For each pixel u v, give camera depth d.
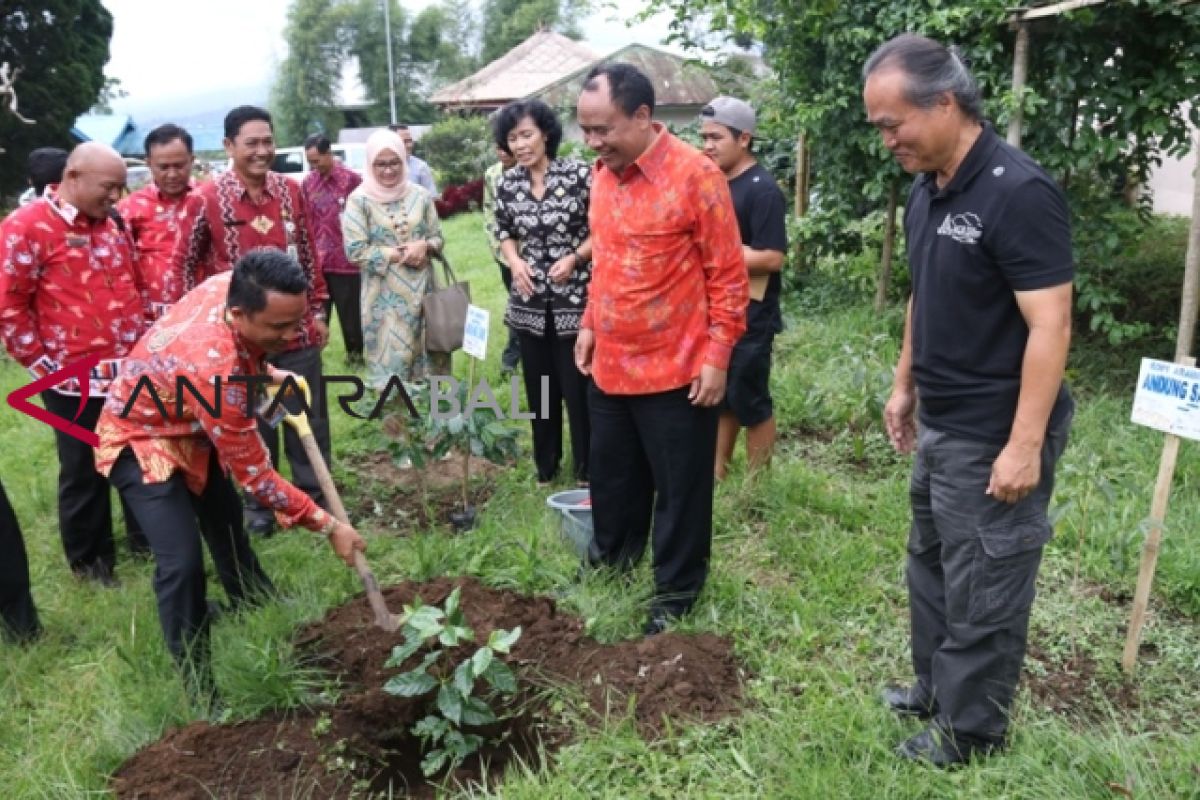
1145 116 6.16
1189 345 5.43
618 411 3.79
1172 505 4.59
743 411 4.75
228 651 3.62
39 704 3.58
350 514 5.07
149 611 4.12
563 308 4.95
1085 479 4.64
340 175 7.78
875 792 2.85
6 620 3.96
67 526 4.46
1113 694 3.40
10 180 24.94
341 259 7.75
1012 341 2.65
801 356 7.13
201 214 4.72
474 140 27.81
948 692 2.92
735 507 4.73
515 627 3.79
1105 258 6.48
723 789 2.90
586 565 4.16
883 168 7.52
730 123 4.49
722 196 3.41
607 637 3.76
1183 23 5.75
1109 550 4.25
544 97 28.80
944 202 2.67
